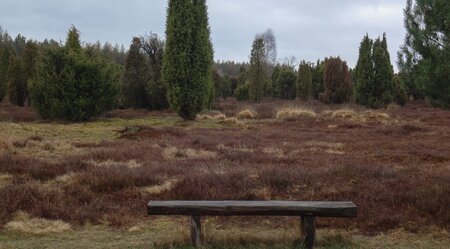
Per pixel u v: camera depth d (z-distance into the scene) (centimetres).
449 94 743
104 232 684
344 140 1764
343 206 571
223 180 922
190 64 2678
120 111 3219
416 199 786
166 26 2709
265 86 7206
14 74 3991
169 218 760
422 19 767
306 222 584
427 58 759
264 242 606
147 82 3403
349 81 5225
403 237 661
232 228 712
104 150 1346
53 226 691
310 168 1095
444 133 1944
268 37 9300
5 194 796
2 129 1844
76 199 819
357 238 659
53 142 1555
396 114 3178
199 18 2684
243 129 2223
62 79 2473
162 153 1348
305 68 6116
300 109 3058
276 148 1508
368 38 4109
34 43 4050
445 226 690
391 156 1312
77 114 2489
